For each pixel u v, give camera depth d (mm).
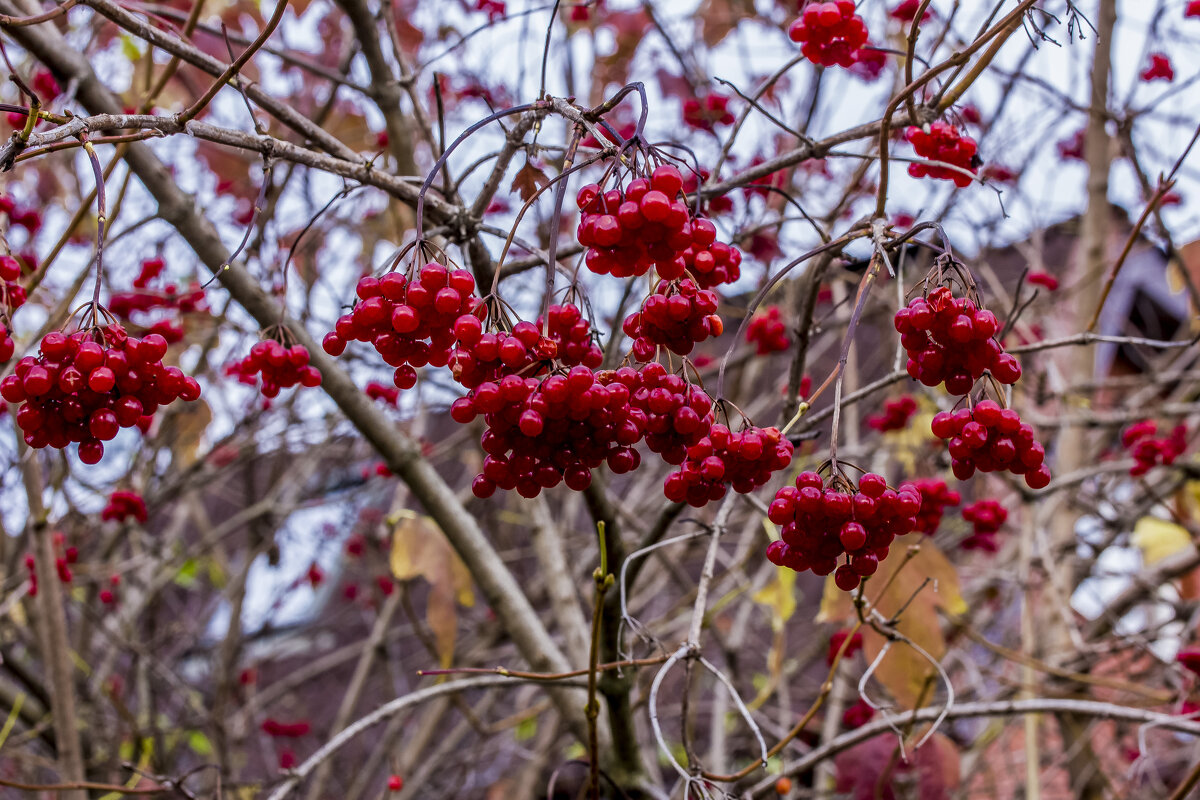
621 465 1536
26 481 2949
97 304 1544
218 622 7148
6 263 1853
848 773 3006
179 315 3646
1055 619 4234
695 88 4148
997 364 1553
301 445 4875
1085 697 3604
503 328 1573
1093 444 5137
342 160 2098
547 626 5176
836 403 1556
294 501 5762
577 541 5156
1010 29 2096
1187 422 4691
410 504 5883
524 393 1440
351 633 7793
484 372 1511
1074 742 4145
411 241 1618
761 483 1624
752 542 3910
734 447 1527
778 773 2766
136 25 2020
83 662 4477
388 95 3062
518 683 2744
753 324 3582
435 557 3373
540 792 5594
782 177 3459
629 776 2781
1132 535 4582
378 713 2689
